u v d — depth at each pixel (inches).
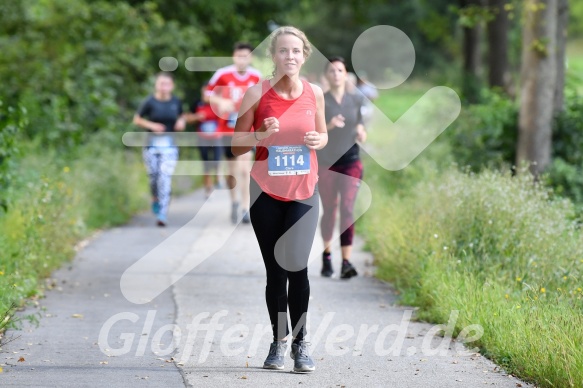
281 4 3110.2
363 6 3528.5
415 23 5226.4
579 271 872.3
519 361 692.7
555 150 1648.6
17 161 1360.7
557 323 705.0
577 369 622.2
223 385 652.1
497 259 923.4
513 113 1681.8
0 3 2022.6
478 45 2861.7
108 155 1827.0
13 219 1117.7
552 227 967.0
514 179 1084.5
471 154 1603.1
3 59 1971.0
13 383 644.7
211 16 2918.3
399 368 701.9
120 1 2566.4
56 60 2057.1
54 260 1119.6
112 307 915.4
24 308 896.9
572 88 1812.3
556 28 1600.6
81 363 707.4
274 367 695.1
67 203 1289.4
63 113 1916.8
